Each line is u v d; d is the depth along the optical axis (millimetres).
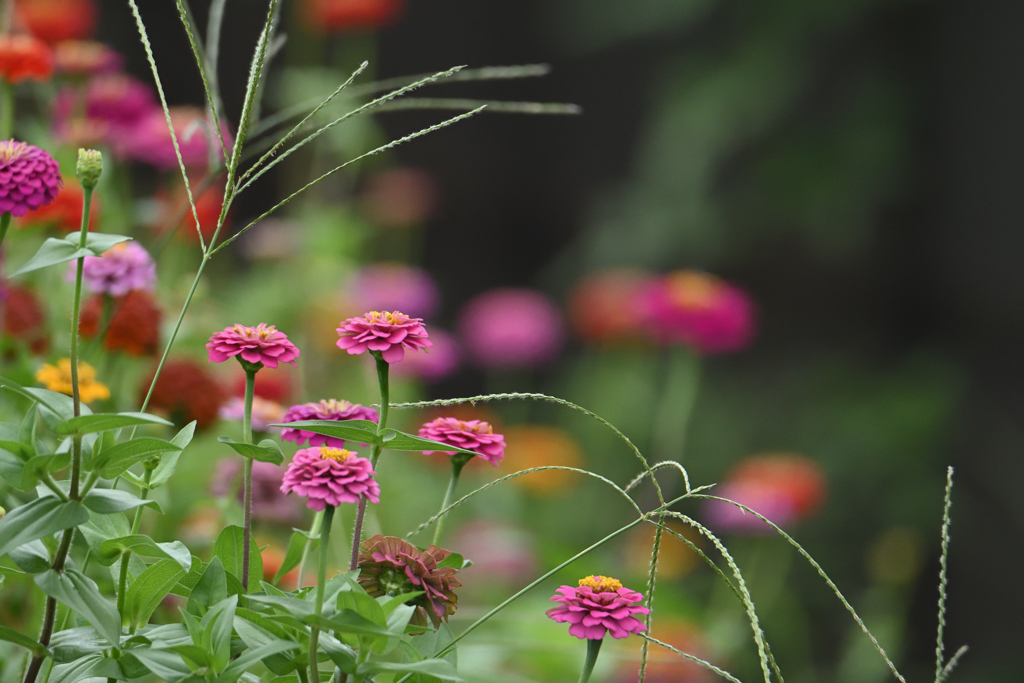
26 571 2551
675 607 5102
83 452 2566
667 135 10367
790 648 6398
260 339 2615
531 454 6754
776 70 10000
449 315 14578
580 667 3746
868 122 10227
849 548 9000
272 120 2773
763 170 10203
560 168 15312
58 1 4102
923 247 11109
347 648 2566
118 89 3859
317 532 2699
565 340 11078
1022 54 10531
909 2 10227
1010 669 9094
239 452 2586
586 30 12078
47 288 3164
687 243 10312
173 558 2570
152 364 3301
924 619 9641
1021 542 9594
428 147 15039
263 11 12398
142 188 5980
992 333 10680
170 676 2553
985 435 10008
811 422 9875
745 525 5246
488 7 15281
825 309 11188
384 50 15023
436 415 7344
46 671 2637
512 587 5242
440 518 2656
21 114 4184
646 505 6812
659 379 8727
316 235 6387
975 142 10656
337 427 2594
